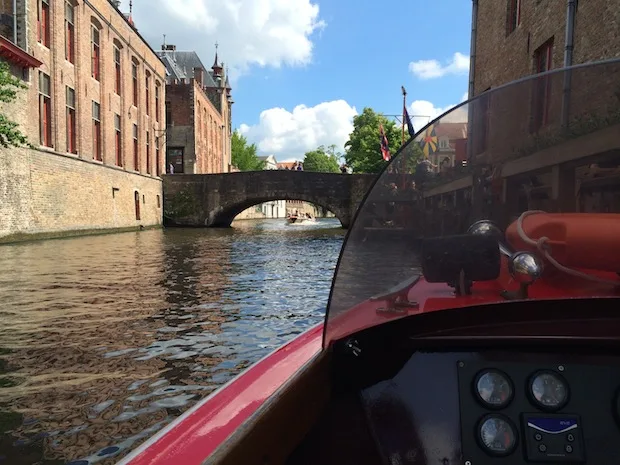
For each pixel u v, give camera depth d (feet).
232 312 23.06
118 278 32.40
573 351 4.96
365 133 160.97
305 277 34.27
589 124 4.94
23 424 11.75
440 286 5.24
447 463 4.63
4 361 15.85
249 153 245.45
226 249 56.80
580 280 5.17
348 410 5.28
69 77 70.54
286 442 4.43
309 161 330.13
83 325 20.21
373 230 5.16
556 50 35.22
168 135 140.36
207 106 158.20
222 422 4.70
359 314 5.31
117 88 91.04
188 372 15.15
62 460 10.30
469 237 5.17
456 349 5.13
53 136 65.82
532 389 4.73
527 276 5.08
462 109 5.12
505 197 5.22
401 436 4.83
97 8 79.61
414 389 5.06
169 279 32.42
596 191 5.11
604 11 29.40
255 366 6.17
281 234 92.68
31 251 47.55
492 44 48.16
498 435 4.63
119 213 87.92
